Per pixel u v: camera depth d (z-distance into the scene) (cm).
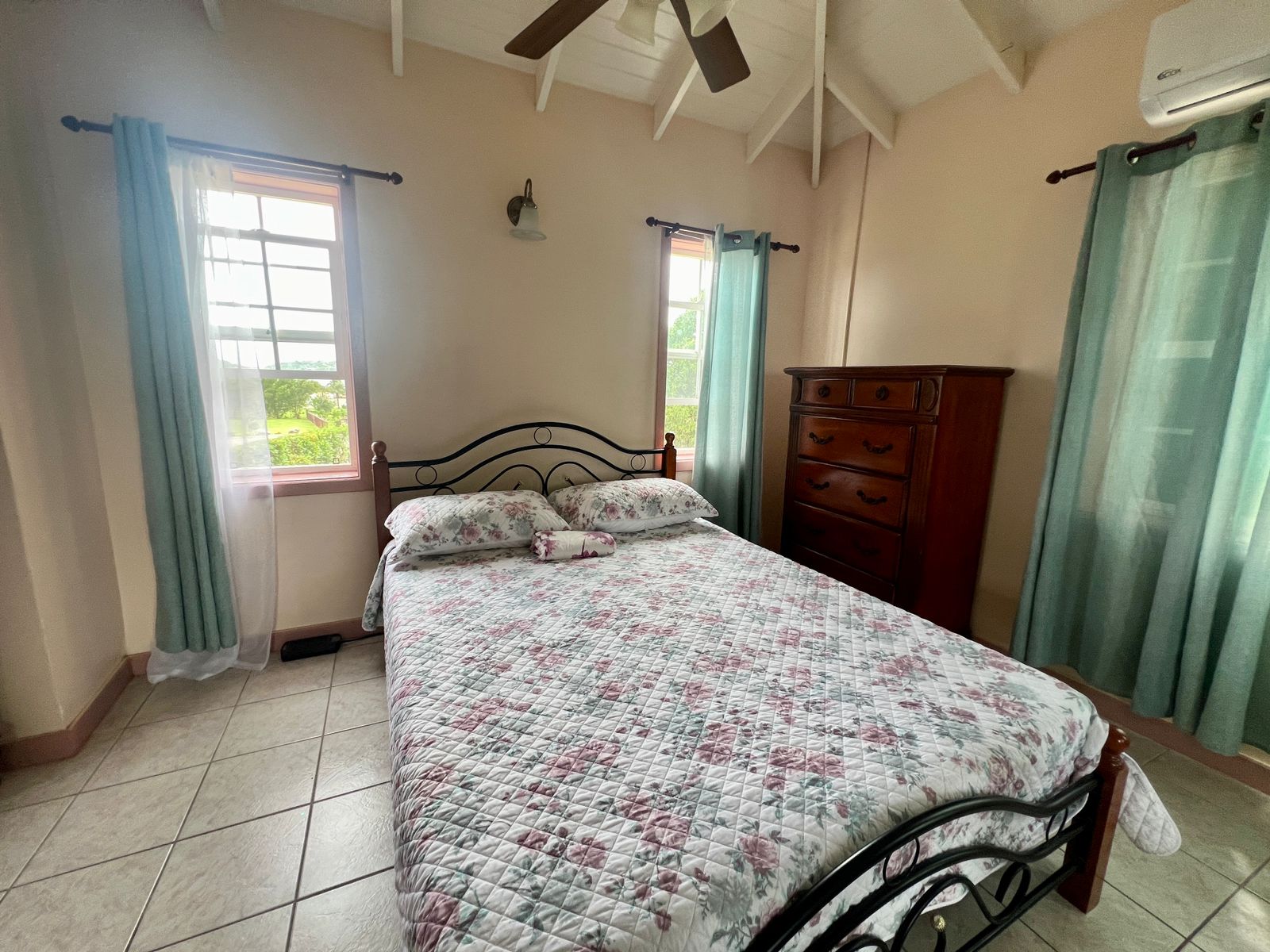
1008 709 116
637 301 287
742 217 307
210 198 201
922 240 268
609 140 267
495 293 256
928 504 225
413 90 228
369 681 223
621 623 156
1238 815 163
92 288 196
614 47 238
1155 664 182
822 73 244
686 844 81
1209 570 169
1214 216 169
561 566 202
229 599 217
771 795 90
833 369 264
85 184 190
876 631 152
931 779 95
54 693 172
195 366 201
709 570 202
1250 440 161
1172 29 164
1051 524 207
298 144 214
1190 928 129
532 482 279
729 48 159
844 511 266
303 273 235
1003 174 232
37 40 179
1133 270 190
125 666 215
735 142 297
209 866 139
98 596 200
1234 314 160
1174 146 174
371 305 234
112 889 132
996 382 231
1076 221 209
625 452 297
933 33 229
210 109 201
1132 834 127
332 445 255
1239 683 165
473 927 70
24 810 154
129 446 209
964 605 251
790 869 79
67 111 185
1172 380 180
